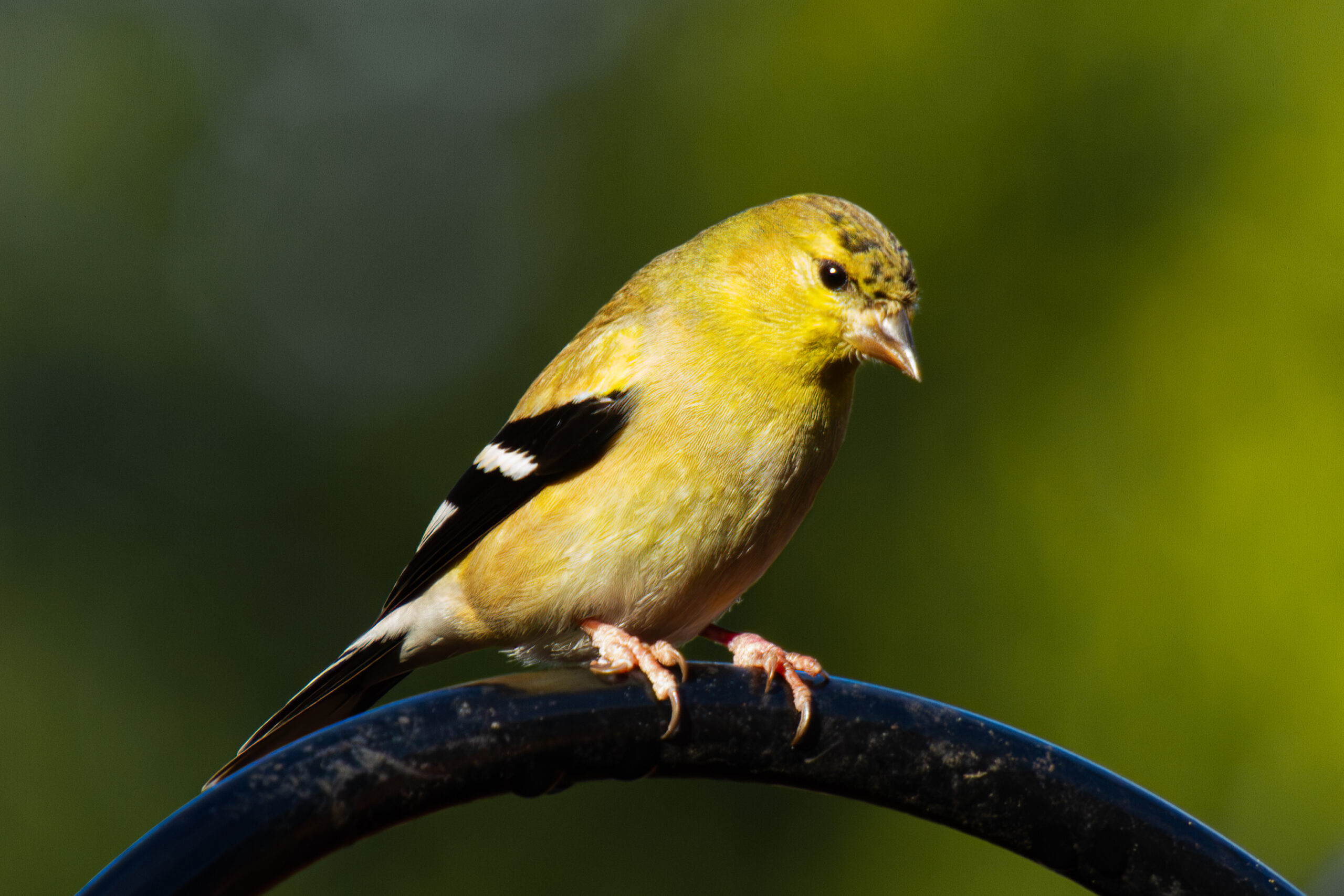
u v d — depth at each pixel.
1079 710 12.42
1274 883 4.13
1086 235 13.41
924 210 13.86
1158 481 12.69
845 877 12.21
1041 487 13.02
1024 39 13.76
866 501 13.39
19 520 16.34
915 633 13.02
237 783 3.75
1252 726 12.12
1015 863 11.74
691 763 4.28
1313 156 12.93
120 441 17.12
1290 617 12.12
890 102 14.17
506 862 12.57
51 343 17.31
